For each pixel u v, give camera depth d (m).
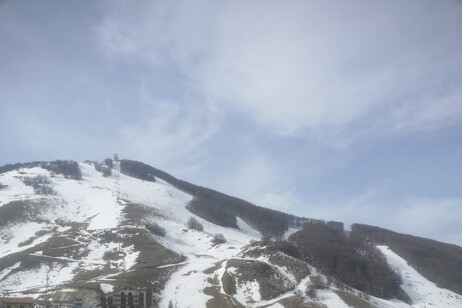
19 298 187.62
